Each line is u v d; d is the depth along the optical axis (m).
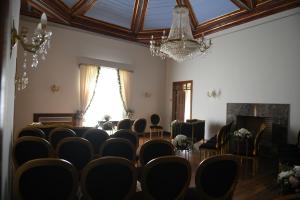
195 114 8.05
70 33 7.18
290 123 5.52
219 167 2.08
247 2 5.68
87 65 7.47
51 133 3.54
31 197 1.61
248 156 4.54
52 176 1.65
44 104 6.72
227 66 7.01
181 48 4.09
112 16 6.96
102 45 7.84
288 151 4.40
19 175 1.56
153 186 1.93
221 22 6.73
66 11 6.33
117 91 8.24
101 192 1.83
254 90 6.30
